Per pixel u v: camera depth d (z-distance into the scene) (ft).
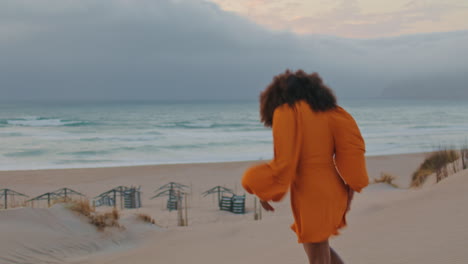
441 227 16.31
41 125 237.66
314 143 7.73
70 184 79.97
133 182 81.97
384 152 123.34
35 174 88.48
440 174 36.55
